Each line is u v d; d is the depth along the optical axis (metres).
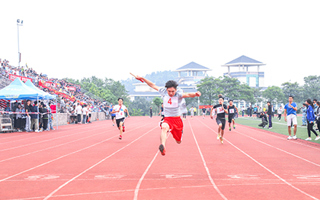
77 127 27.30
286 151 11.32
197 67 160.00
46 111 22.83
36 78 40.16
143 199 5.26
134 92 136.75
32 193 5.70
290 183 6.38
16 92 21.45
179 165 8.49
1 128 20.84
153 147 12.52
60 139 16.23
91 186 6.18
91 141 15.08
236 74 142.12
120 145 13.29
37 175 7.25
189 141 14.76
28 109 21.92
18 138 16.95
